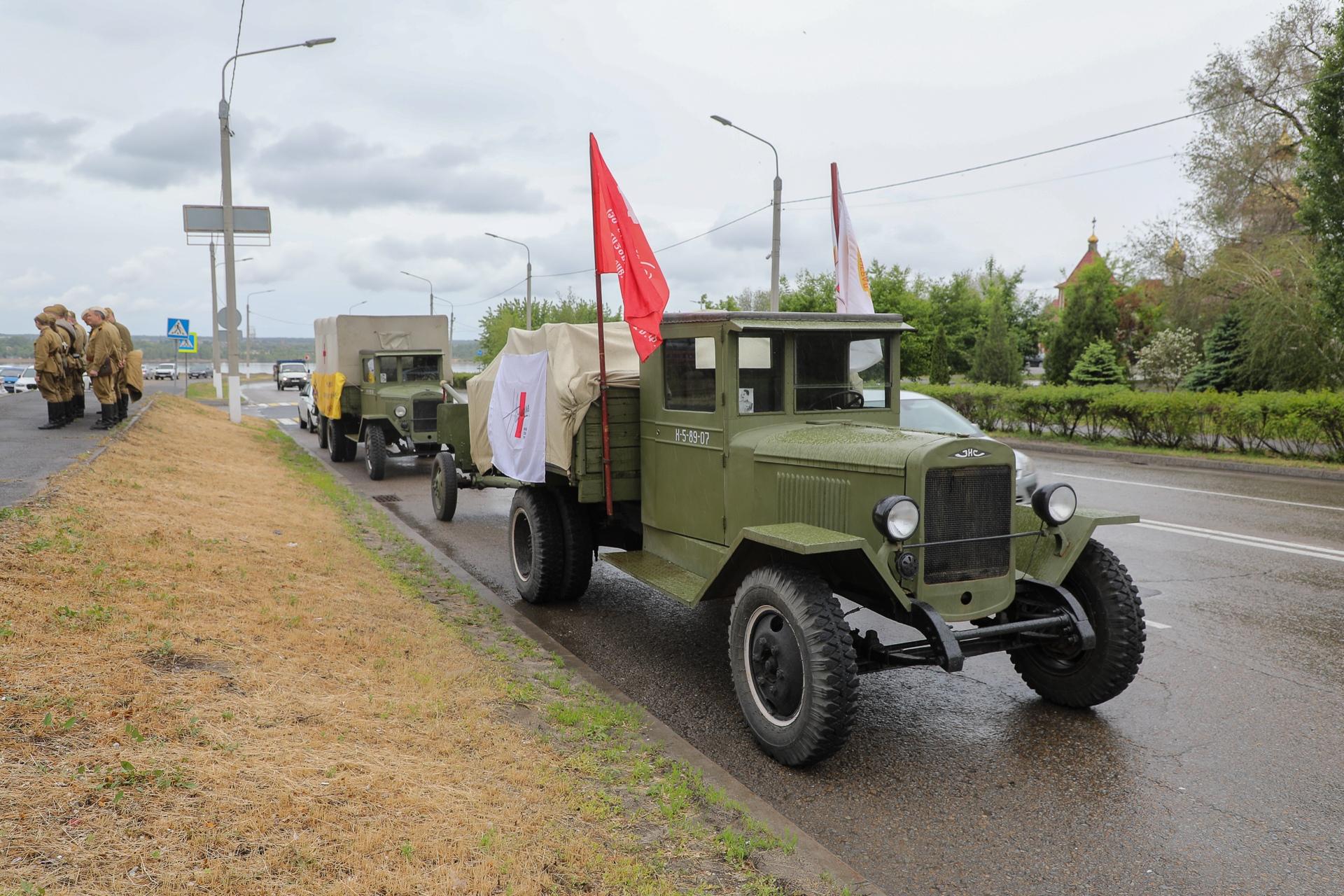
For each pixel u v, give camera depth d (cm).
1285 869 353
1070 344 3831
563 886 292
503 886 285
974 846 370
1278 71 2458
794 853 343
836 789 422
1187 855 363
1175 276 2828
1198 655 613
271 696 409
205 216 2853
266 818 299
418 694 453
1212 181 2600
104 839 273
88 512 665
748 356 564
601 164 611
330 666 471
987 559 477
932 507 457
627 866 311
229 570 615
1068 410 2106
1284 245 2411
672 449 623
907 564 454
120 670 399
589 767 398
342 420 1672
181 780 312
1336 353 2308
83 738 332
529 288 3828
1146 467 1661
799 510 513
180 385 4566
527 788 362
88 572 526
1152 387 3177
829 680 414
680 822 355
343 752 363
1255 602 739
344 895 266
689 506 609
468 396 923
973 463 465
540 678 527
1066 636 489
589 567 725
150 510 741
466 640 582
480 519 1136
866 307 1360
